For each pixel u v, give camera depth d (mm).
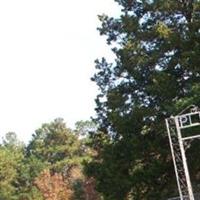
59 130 107062
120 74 36125
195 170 34188
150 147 33531
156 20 36250
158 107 34031
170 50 34438
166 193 34594
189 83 32875
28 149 116062
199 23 33844
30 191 94312
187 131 29969
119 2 37406
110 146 34688
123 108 34812
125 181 33656
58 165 99562
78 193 75750
